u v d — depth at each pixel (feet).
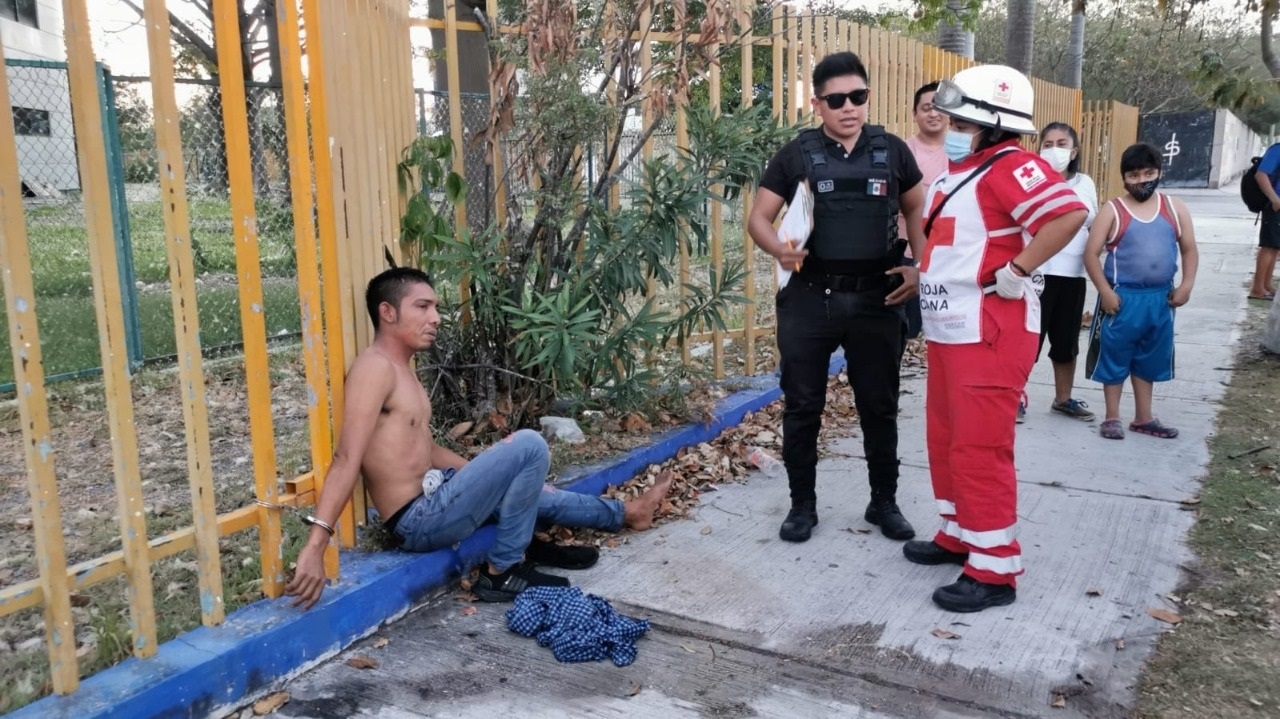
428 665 9.89
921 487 15.28
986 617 10.80
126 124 26.25
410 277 10.99
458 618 10.94
